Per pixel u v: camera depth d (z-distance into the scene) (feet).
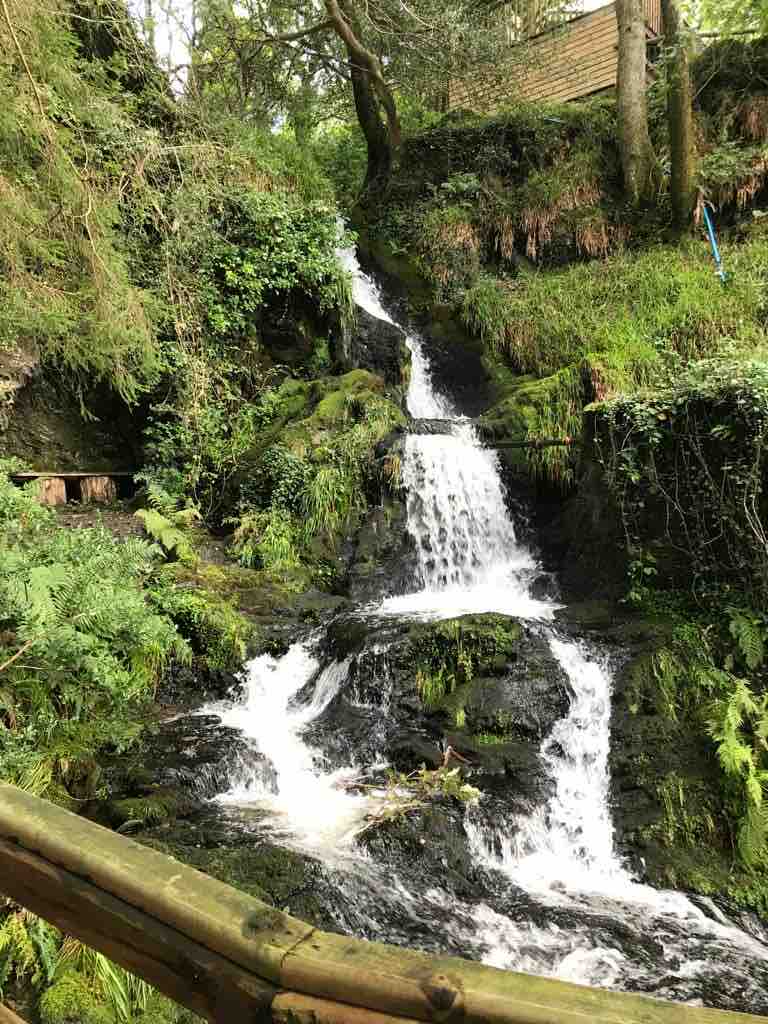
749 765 14.47
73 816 3.47
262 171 31.24
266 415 27.81
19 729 11.85
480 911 12.07
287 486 24.17
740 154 33.35
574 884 13.48
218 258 27.61
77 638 11.75
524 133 39.78
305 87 43.34
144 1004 8.96
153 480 24.79
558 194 37.22
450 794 14.06
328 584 23.13
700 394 18.67
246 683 18.28
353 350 31.37
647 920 12.52
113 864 3.04
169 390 26.11
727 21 30.63
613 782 15.38
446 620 17.62
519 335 32.63
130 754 14.44
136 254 24.38
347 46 39.17
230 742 15.35
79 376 24.27
